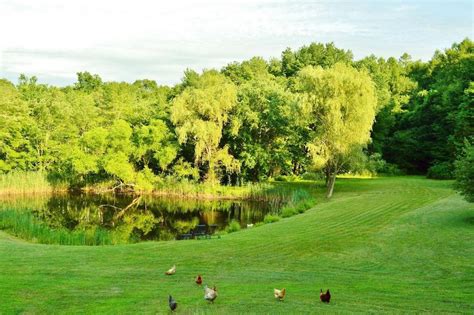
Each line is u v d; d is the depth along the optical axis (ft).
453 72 228.22
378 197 124.98
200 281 44.75
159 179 188.55
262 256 60.70
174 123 177.78
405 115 230.07
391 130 236.63
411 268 51.98
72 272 50.70
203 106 174.40
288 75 325.01
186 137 175.83
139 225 124.36
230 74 291.79
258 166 187.32
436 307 35.19
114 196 182.09
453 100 194.08
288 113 169.48
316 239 71.72
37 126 199.11
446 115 198.39
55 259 58.23
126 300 39.09
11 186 183.93
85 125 217.36
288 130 176.04
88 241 92.68
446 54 278.67
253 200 167.94
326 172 146.82
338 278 47.65
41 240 88.33
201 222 127.54
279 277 48.37
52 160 204.13
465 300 37.40
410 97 258.78
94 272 50.85
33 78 301.02
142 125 194.90
